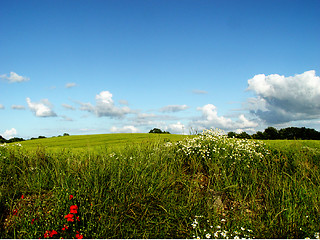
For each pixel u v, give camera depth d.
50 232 3.59
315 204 4.41
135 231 3.81
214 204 4.87
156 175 5.52
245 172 6.53
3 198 4.66
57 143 19.17
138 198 4.48
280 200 4.86
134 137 22.19
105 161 6.03
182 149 7.50
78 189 4.50
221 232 3.81
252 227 3.99
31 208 4.35
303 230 3.78
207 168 6.70
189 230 3.94
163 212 4.33
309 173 6.32
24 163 6.39
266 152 8.11
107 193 4.52
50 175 5.77
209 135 8.31
